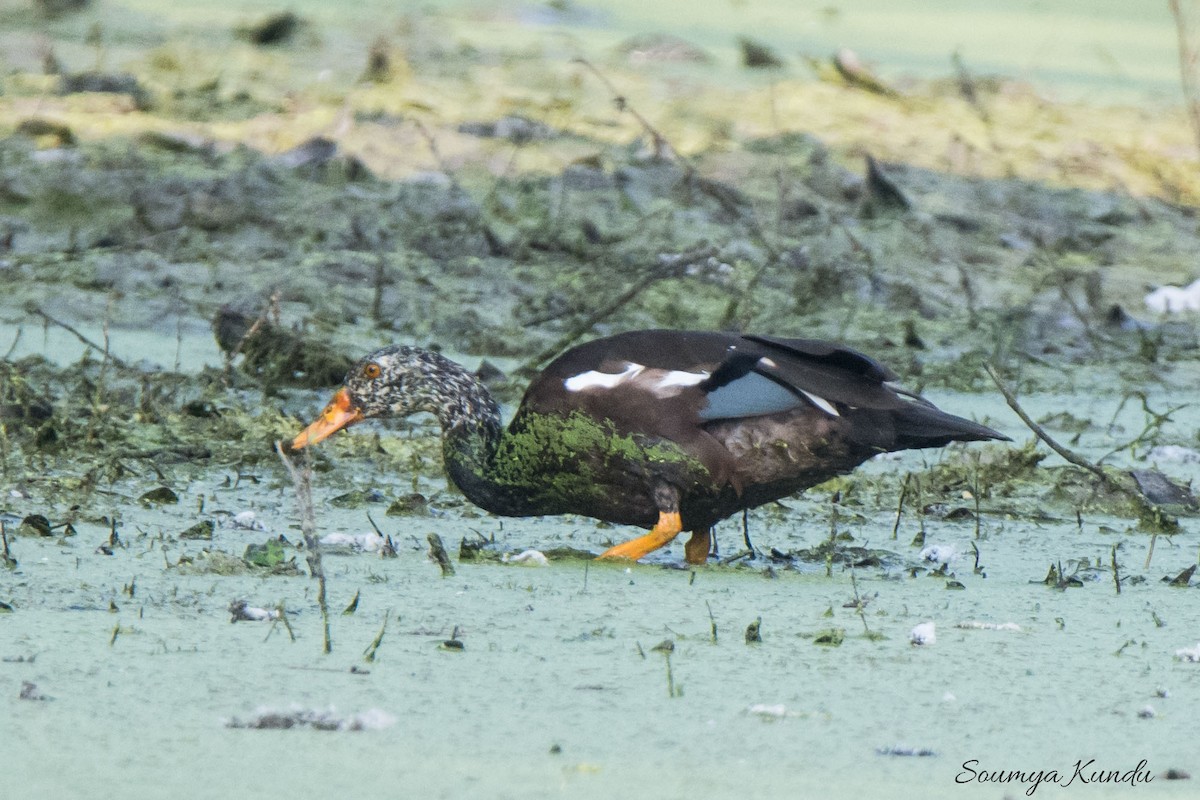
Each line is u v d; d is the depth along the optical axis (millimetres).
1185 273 20672
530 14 29141
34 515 9789
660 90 24922
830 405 9711
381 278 17344
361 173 20297
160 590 8578
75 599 8305
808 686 7406
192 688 6992
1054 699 7359
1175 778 6387
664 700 7113
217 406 13742
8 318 16234
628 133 22734
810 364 9789
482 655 7656
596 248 19172
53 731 6410
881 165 22375
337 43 25812
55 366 14594
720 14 30797
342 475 12125
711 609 8758
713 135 22844
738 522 11523
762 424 9789
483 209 19844
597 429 9938
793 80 26297
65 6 25984
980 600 9273
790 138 23016
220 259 17984
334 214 19219
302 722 6625
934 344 17875
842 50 28609
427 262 18484
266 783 5957
